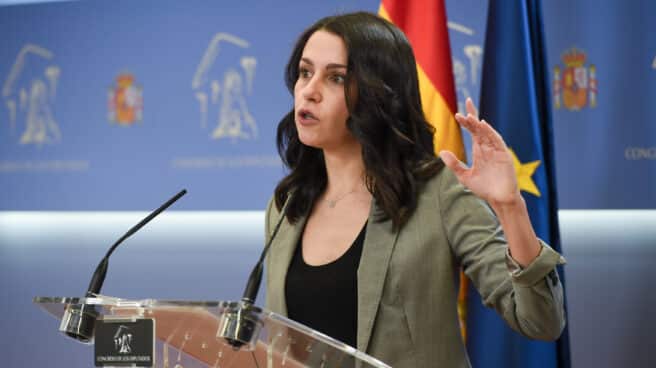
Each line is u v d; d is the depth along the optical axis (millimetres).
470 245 3473
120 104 9391
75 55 9594
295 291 3678
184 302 2615
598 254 8359
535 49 6094
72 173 9484
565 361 5863
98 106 9461
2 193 9664
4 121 9742
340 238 3738
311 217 3951
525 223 2992
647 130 7742
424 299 3488
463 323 5871
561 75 7941
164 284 9906
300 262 3783
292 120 4168
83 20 9602
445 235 3561
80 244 10273
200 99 9156
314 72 3846
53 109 9609
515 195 2971
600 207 7820
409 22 6035
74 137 9508
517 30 5961
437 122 5844
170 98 9242
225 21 9148
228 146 9047
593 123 7855
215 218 9898
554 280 3068
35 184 9586
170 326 2779
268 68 8992
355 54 3758
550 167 5965
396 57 3816
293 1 8945
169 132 9211
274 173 8914
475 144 3033
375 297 3463
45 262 10336
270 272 3875
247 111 9016
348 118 3795
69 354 10023
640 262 8242
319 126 3795
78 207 9438
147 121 9297
